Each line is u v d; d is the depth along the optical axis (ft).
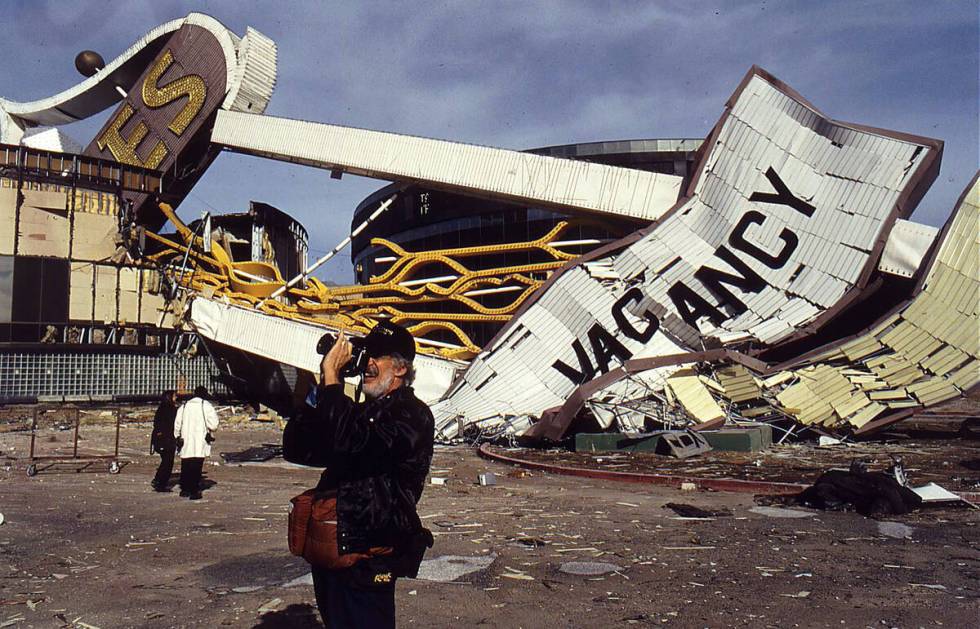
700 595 20.10
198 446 41.91
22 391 114.21
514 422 85.40
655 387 81.10
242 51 131.85
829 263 92.84
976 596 19.67
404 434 10.53
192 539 29.01
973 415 122.31
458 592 20.54
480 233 141.18
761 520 32.45
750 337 90.53
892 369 80.07
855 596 19.83
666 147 140.46
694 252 99.76
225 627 17.47
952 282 80.59
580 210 111.96
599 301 96.58
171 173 137.08
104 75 151.12
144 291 125.90
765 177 98.99
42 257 116.16
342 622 10.64
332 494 10.86
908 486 38.27
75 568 23.86
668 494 42.65
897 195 90.53
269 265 137.08
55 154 119.65
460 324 137.59
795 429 78.13
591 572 22.76
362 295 148.77
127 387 124.67
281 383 147.84
